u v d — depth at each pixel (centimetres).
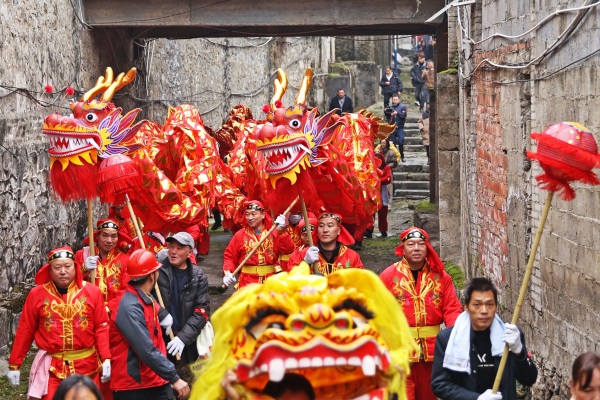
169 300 973
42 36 1627
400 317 487
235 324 475
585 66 857
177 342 958
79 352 892
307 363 440
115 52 2162
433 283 902
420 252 895
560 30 945
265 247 1312
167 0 1961
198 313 979
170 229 1261
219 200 1752
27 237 1492
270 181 988
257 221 1307
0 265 1360
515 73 1151
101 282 1048
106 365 871
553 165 602
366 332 445
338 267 1030
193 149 1725
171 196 1209
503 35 1193
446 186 1678
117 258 1058
